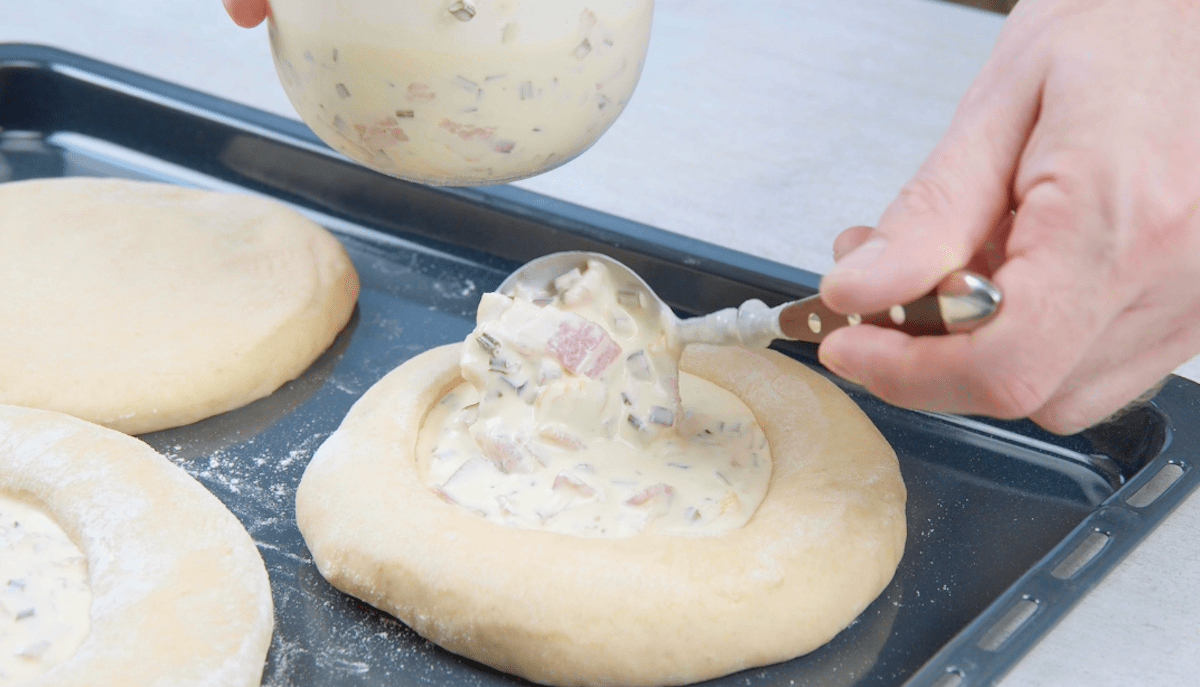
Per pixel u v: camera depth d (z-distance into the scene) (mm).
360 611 481
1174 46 450
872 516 492
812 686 467
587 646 460
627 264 603
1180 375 574
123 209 611
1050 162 441
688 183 683
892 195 681
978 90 474
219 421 543
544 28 466
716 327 496
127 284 569
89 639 444
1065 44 457
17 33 777
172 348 542
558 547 472
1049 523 521
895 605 490
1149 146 436
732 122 736
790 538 480
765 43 835
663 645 461
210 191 630
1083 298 432
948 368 438
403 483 493
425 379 532
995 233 484
